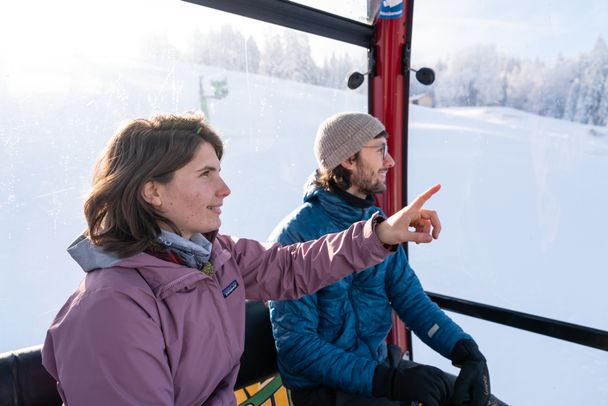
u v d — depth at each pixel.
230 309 1.33
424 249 2.63
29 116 1.65
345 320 1.86
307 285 1.49
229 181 2.22
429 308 2.01
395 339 2.77
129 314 1.04
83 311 1.03
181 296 1.16
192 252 1.20
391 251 1.42
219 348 1.22
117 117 1.85
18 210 1.67
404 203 2.69
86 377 1.00
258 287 1.50
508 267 2.39
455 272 2.56
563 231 2.21
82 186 1.79
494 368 2.50
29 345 1.74
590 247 2.15
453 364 1.87
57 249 1.76
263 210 2.37
